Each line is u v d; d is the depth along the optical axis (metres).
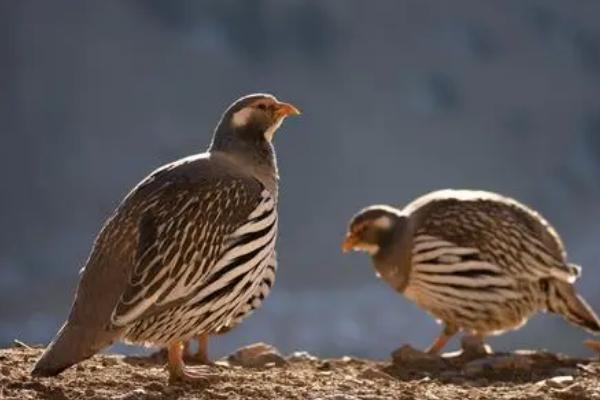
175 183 9.25
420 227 12.79
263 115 10.30
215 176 9.41
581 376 11.31
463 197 12.89
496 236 12.59
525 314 12.87
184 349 11.58
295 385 10.03
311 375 10.74
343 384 10.14
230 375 10.17
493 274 12.60
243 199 9.40
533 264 12.68
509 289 12.64
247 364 11.66
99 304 8.85
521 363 11.76
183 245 9.00
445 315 12.91
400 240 12.86
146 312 8.84
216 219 9.20
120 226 9.07
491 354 12.37
